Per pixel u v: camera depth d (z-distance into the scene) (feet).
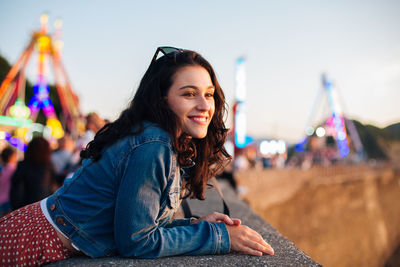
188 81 3.93
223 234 4.16
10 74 61.31
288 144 128.98
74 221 3.87
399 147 282.15
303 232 53.47
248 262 3.93
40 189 9.61
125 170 3.62
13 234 3.93
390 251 103.45
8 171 12.10
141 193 3.54
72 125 67.92
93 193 3.88
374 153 236.84
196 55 4.21
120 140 3.85
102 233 3.96
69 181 4.17
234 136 44.45
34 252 3.84
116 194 3.82
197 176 4.70
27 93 102.27
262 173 40.32
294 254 4.45
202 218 4.57
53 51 67.00
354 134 169.48
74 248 4.02
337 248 66.23
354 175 101.30
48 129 64.69
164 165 3.74
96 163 3.91
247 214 9.01
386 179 132.67
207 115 4.07
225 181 23.43
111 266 3.57
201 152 4.70
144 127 3.82
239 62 45.39
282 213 46.19
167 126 3.84
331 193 73.46
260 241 4.35
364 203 95.20
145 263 3.68
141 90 4.12
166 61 4.09
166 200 3.94
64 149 13.74
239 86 44.98
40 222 3.99
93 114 11.66
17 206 9.42
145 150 3.60
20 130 49.93
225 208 5.57
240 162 37.04
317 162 94.17
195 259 3.92
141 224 3.60
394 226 119.55
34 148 9.62
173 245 3.87
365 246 81.82
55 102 105.40
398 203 137.49
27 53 64.28
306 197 59.16
